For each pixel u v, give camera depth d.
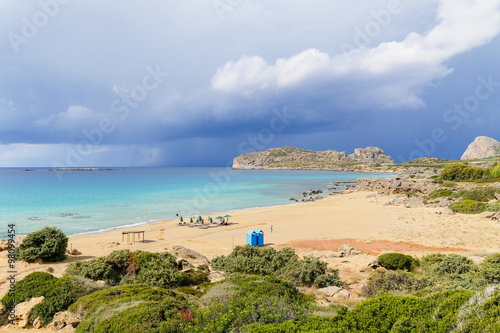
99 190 90.44
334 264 23.42
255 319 8.74
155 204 65.62
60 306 11.39
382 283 16.73
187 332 8.12
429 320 7.02
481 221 39.81
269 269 20.17
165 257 19.23
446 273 18.30
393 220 45.56
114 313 9.23
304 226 43.25
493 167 88.88
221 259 23.25
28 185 105.62
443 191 65.88
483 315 6.32
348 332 7.27
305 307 10.43
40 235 22.89
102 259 16.88
